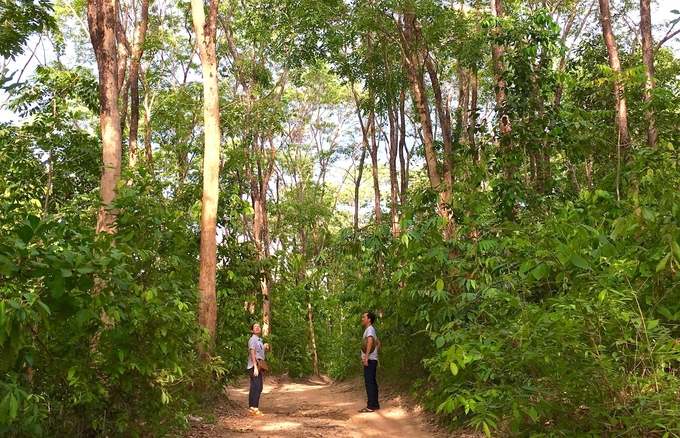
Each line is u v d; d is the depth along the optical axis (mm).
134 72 13992
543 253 3867
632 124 10078
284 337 22000
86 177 10680
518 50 10336
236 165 20406
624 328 3746
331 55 15617
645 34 9930
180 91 19500
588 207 5605
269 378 21312
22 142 9562
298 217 30234
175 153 19453
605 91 11781
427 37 12547
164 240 6059
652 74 9820
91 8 8758
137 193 5801
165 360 5098
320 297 25203
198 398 9406
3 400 3137
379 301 9930
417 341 9750
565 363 3684
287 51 17781
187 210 12484
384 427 8070
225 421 8594
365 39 16641
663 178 4094
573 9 18188
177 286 5871
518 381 4137
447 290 7570
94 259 3439
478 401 4020
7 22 9750
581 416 3975
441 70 18219
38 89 10109
